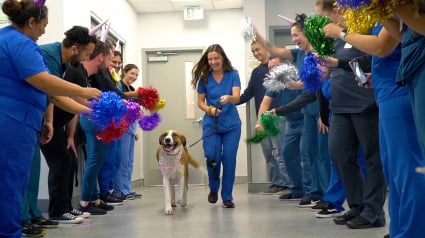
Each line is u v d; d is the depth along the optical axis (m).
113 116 2.39
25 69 1.92
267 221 3.12
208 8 7.49
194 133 7.57
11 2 2.07
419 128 1.44
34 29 2.14
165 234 2.73
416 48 1.42
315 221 3.05
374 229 2.65
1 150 1.85
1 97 1.90
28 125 1.95
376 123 2.58
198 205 4.22
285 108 3.57
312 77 2.63
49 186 3.22
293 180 4.55
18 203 1.92
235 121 3.97
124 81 5.11
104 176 4.37
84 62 3.44
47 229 3.00
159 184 7.51
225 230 2.80
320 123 3.39
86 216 3.57
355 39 1.85
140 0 6.97
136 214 3.72
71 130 3.55
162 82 7.63
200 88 4.10
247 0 5.98
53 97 2.41
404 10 1.25
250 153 5.73
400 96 1.85
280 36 5.92
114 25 6.11
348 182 2.81
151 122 3.40
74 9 4.48
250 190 5.71
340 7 1.43
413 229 1.84
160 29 7.61
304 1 5.91
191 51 7.59
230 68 4.09
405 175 1.83
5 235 1.88
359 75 2.24
